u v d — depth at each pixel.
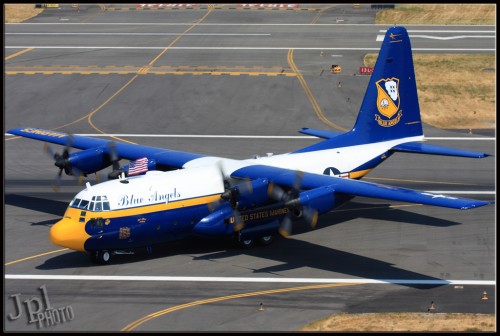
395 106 181.38
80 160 173.88
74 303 130.75
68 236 142.50
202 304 130.12
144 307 129.00
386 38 177.38
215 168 158.50
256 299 132.00
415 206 183.00
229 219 153.00
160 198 149.50
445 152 174.75
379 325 121.69
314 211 143.75
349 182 148.25
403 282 139.50
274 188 148.00
